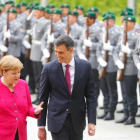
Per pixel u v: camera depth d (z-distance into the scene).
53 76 10.16
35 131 15.98
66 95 10.15
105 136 15.38
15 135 9.19
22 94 9.29
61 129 10.10
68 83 10.16
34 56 21.05
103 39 17.98
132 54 16.62
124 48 16.50
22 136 9.22
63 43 9.76
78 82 10.16
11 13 22.25
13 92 9.21
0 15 24.88
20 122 9.16
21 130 9.20
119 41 17.16
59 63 10.21
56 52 9.88
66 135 10.16
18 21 22.41
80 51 18.75
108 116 18.08
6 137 9.02
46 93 10.35
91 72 10.38
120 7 34.84
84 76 10.23
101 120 18.09
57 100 10.18
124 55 16.72
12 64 8.82
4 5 27.38
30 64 23.09
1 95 9.07
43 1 31.34
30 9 22.88
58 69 10.16
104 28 18.59
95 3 35.28
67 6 23.70
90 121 10.27
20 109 9.20
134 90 16.98
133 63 16.75
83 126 10.38
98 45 18.19
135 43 16.58
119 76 16.84
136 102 17.08
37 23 21.03
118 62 16.72
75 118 10.16
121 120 17.48
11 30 22.08
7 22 21.88
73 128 10.19
